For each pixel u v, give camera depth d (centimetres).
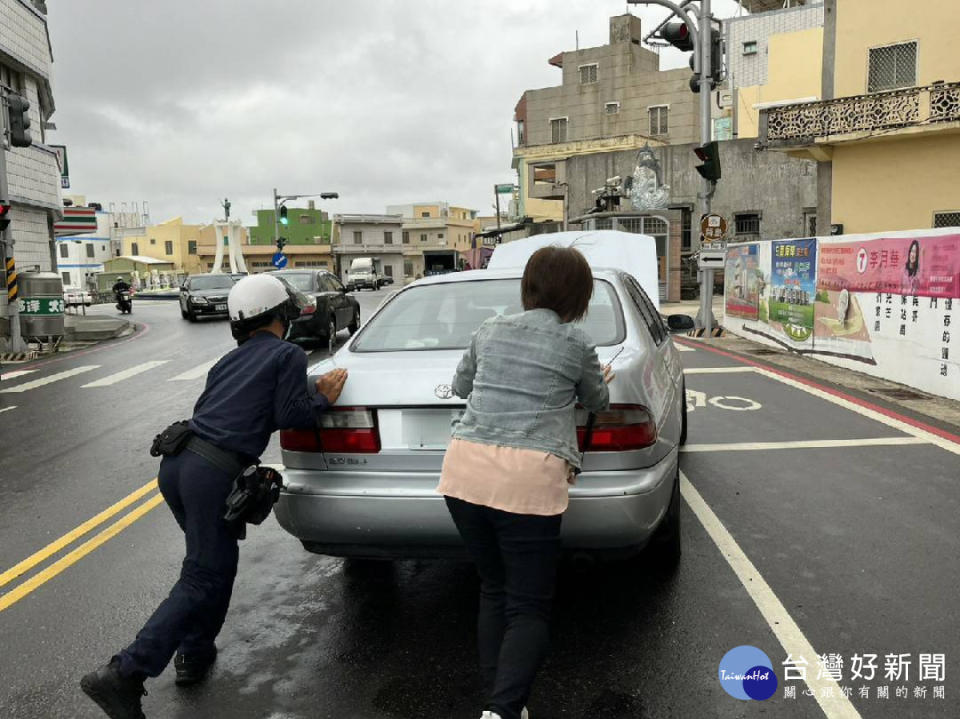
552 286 269
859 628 338
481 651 269
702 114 1525
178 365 1347
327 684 308
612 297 409
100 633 353
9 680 314
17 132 1417
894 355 951
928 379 877
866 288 1017
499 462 249
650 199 3095
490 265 986
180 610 281
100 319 2573
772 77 3694
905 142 1841
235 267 5138
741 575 395
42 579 417
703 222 1535
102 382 1170
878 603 361
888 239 960
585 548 317
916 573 392
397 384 322
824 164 2022
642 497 310
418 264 8994
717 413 795
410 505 316
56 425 853
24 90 2141
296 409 300
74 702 298
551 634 341
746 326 1519
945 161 1789
